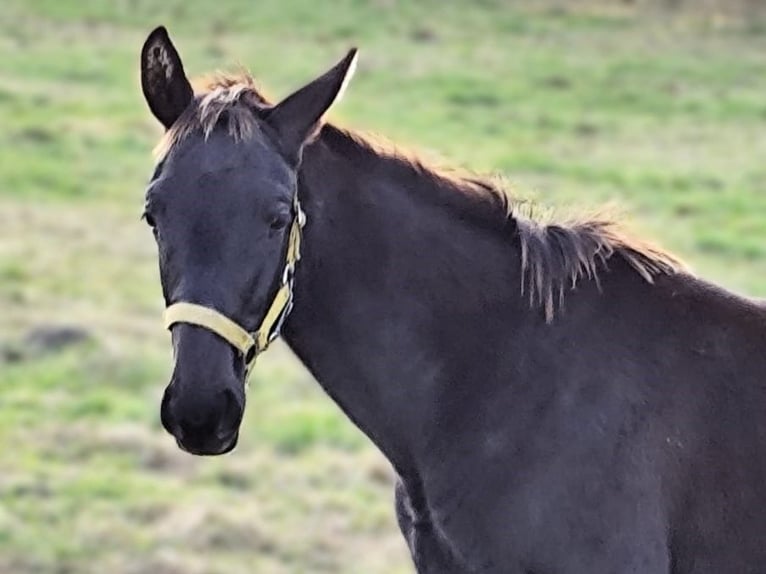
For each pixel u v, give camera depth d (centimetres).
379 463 1233
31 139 2319
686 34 3284
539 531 570
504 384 581
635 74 2955
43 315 1562
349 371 586
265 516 1137
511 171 2253
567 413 575
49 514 1119
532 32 3256
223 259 530
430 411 586
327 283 576
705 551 573
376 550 1090
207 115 545
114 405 1332
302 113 550
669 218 2061
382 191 584
